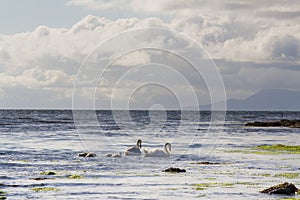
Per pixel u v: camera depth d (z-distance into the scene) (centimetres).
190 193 3312
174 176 4006
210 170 4388
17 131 9494
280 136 9194
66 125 11794
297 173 4244
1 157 5181
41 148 6219
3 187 3444
